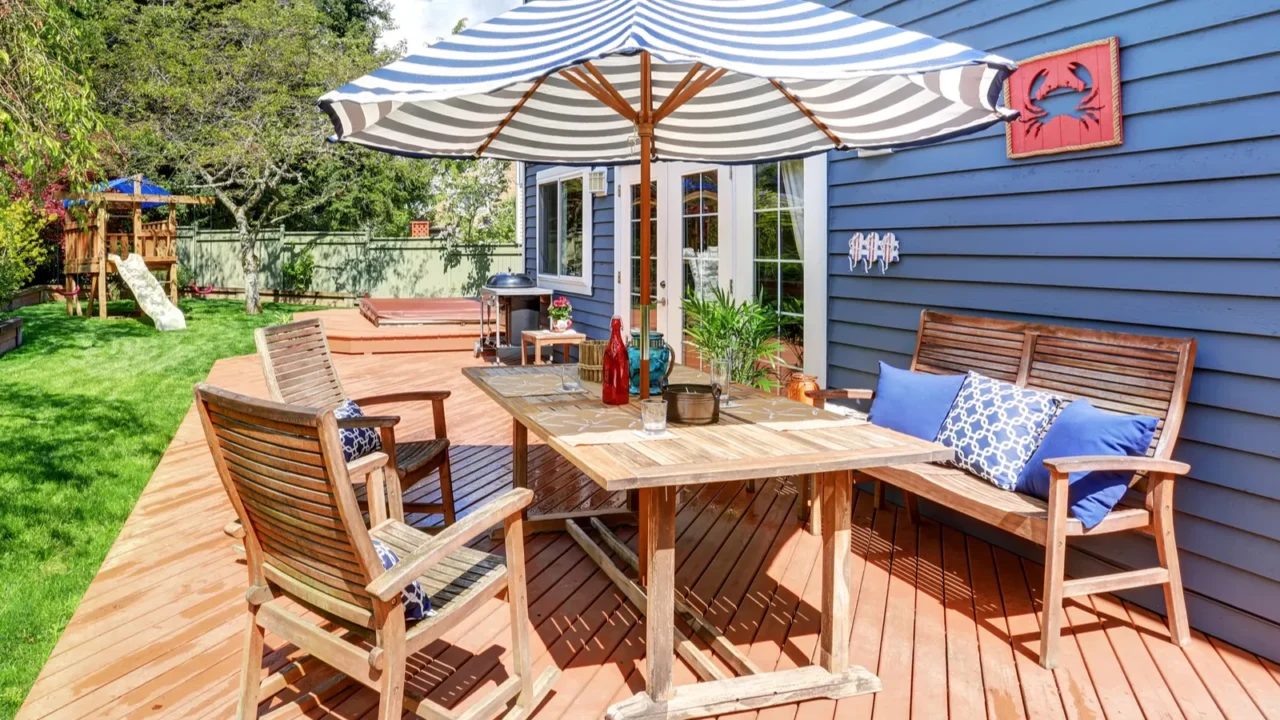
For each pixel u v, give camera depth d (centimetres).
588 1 258
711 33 218
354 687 230
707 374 377
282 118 1304
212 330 1104
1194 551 271
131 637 256
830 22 232
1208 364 266
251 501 190
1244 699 227
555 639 259
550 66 194
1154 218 281
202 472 446
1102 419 264
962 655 251
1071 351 305
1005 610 284
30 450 488
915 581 309
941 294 373
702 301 471
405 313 1052
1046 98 316
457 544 185
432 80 212
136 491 418
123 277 1124
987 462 296
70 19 593
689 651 243
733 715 217
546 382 336
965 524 363
